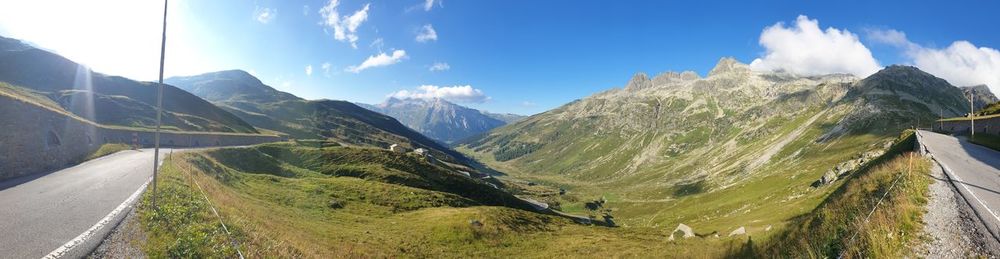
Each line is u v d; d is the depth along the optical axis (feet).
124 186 111.14
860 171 220.02
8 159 129.29
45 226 69.41
